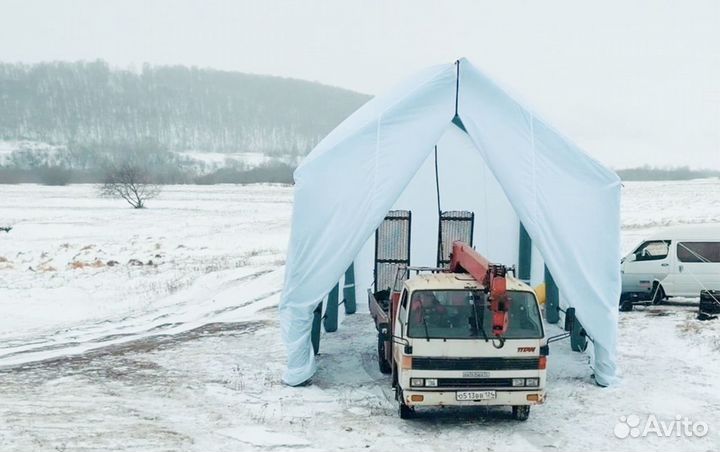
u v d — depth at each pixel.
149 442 8.74
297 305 11.38
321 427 9.32
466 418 9.69
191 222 49.44
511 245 17.05
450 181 17.27
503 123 11.13
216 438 8.90
